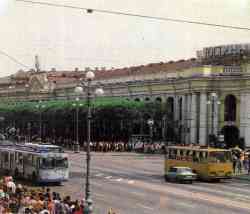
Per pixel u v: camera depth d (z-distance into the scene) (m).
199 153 53.97
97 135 104.75
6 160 57.22
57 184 49.97
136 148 95.81
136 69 124.12
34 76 150.50
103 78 122.69
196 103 93.44
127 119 96.31
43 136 117.00
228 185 50.84
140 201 39.84
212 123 91.25
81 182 51.44
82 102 101.88
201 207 37.16
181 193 44.28
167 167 57.22
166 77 100.75
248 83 87.88
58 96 138.50
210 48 100.38
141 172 61.00
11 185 36.38
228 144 91.75
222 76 90.56
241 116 89.25
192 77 92.50
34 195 30.88
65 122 106.56
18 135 125.31
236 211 35.59
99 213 34.53
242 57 94.50
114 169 63.94
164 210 35.91
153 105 96.06
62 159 50.12
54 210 28.86
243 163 63.16
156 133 98.75
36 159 50.03
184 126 96.50
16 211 28.39
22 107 126.19
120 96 113.69
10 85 174.75
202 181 53.97
